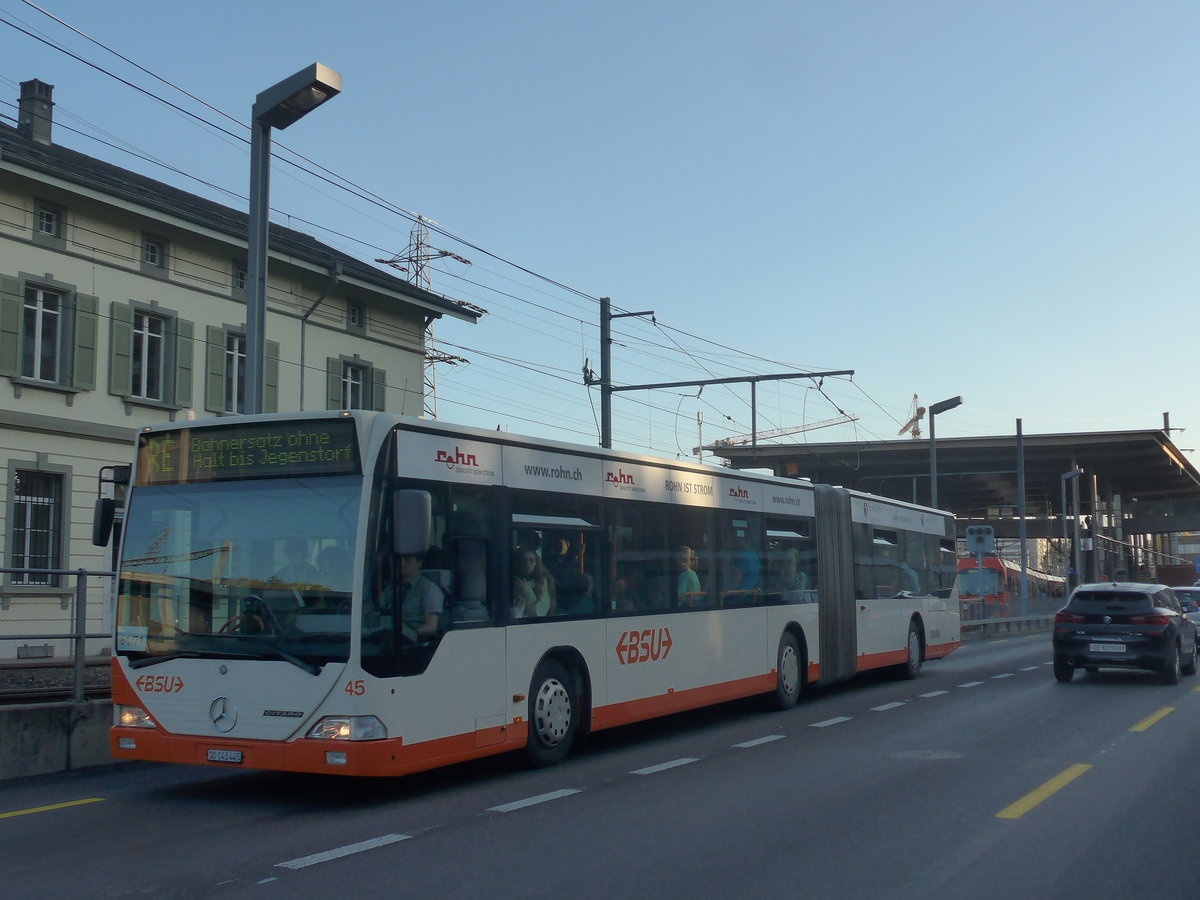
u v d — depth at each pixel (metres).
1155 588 19.20
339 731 8.31
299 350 29.92
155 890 6.28
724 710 15.23
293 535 8.78
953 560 22.64
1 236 22.86
